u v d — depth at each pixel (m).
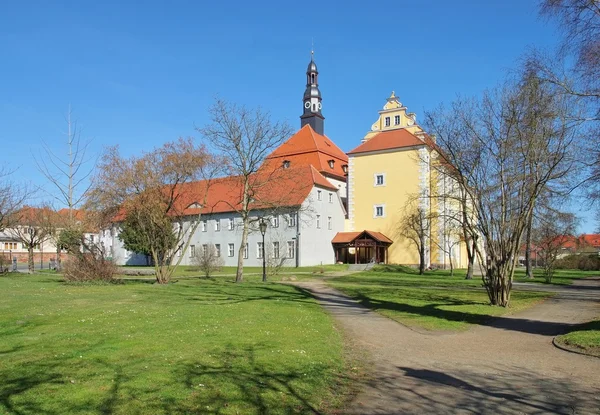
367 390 7.91
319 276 40.94
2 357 8.54
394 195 57.50
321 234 56.44
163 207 31.45
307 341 11.43
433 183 46.06
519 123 18.55
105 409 5.90
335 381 8.32
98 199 32.56
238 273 33.09
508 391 7.90
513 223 20.02
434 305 20.27
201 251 56.19
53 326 12.34
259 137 36.12
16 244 78.56
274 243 49.44
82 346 9.62
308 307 18.98
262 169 36.44
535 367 9.63
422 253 46.97
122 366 7.98
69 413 5.70
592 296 25.09
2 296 20.58
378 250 57.84
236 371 8.06
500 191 20.34
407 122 63.88
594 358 10.47
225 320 14.11
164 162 31.73
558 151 17.41
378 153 58.97
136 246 53.00
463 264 61.16
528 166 18.98
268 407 6.49
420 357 10.63
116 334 11.16
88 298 20.41
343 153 73.56
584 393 7.79
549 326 15.05
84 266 29.19
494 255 20.19
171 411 5.98
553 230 36.88
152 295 22.25
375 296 24.03
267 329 12.75
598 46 12.97
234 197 58.75
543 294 26.25
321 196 56.91
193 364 8.33
